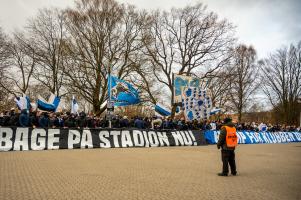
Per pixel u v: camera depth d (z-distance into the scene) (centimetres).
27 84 4041
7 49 3556
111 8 3369
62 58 3375
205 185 834
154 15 3838
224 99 4522
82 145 1780
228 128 1013
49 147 1677
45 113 1794
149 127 2217
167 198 683
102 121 2092
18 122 1694
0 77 3731
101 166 1118
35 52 3462
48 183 805
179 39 3859
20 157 1312
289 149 2162
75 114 1986
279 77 5294
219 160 1398
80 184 804
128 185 809
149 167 1129
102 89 3431
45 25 3497
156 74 3728
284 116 5262
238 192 758
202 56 3838
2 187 744
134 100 2269
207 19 3809
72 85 3394
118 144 1902
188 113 2417
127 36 3447
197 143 2267
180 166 1177
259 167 1216
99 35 3375
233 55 3941
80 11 3366
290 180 940
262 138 2970
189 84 2650
